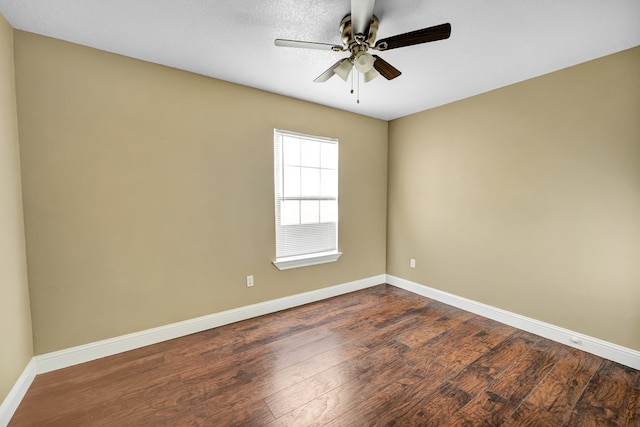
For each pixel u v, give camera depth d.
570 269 2.34
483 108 2.88
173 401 1.69
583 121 2.23
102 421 1.54
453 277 3.21
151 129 2.28
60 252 1.97
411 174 3.65
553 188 2.41
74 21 1.74
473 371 2.00
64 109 1.96
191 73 2.43
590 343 2.22
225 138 2.63
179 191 2.42
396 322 2.78
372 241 3.87
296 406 1.65
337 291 3.54
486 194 2.88
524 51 2.08
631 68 2.00
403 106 3.31
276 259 3.02
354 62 1.74
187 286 2.49
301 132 3.11
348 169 3.56
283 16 1.71
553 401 1.70
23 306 1.79
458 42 1.96
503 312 2.77
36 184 1.88
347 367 2.04
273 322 2.77
